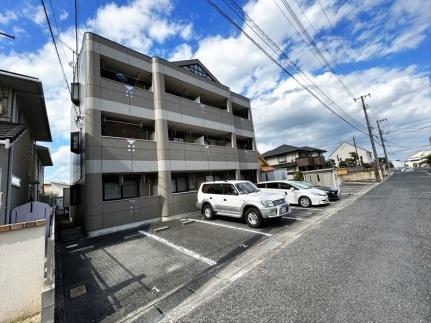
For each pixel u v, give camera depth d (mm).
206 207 9344
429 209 7871
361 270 3674
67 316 3117
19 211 6070
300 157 31766
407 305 2672
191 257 5109
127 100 9656
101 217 8008
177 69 12031
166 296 3500
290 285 3422
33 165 11203
